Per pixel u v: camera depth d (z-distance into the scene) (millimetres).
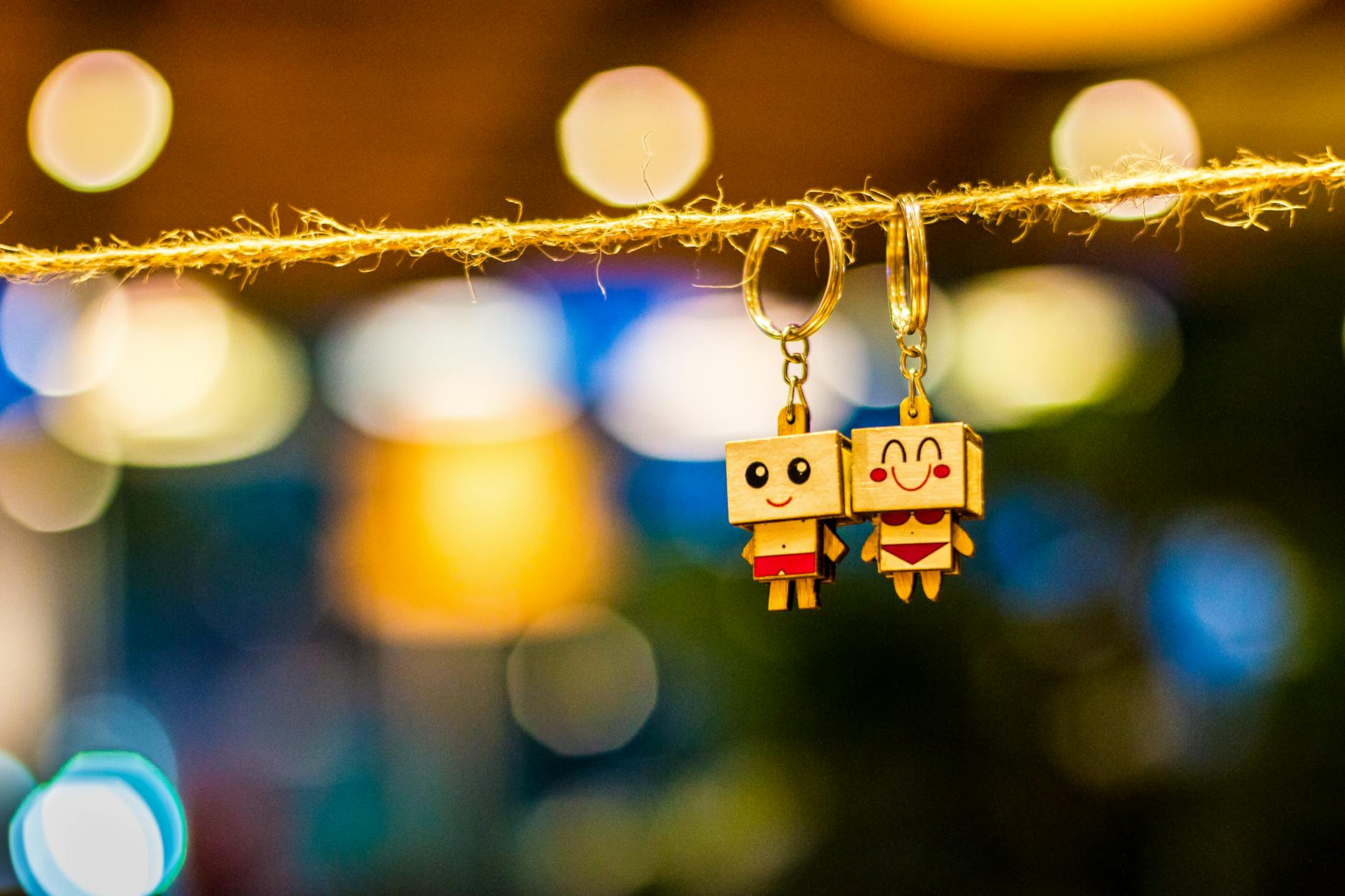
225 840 1674
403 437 1812
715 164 1194
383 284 1677
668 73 1163
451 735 1750
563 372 1682
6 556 1814
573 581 1721
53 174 1178
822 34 1137
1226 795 1092
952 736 1196
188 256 724
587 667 1718
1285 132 1130
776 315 1418
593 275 1513
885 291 1377
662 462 1565
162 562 1895
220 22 1115
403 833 1676
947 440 708
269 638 1871
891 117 1188
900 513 712
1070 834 1119
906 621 1248
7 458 1821
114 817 1631
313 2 1114
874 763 1213
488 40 1135
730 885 1231
